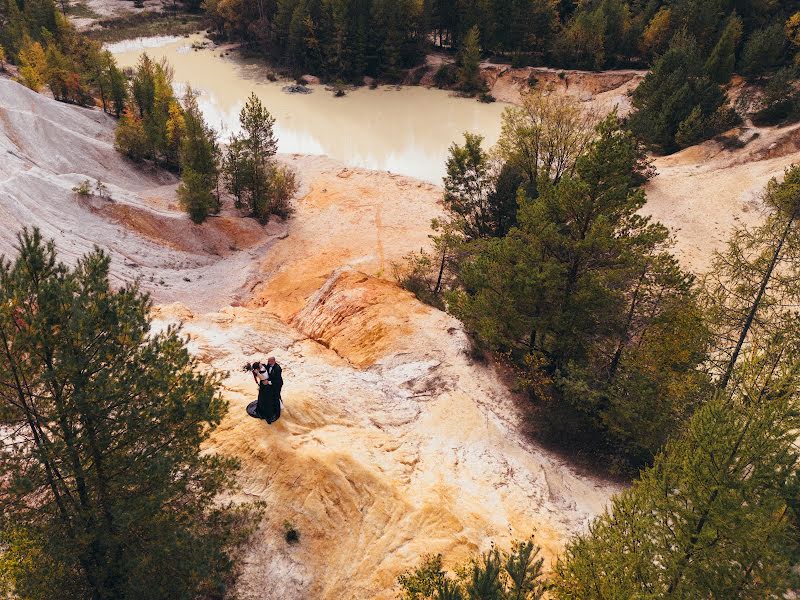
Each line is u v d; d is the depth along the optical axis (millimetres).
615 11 88688
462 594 10828
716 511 10539
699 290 21719
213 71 100812
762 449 10320
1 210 36562
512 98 88750
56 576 10688
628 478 21266
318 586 14156
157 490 11633
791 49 74938
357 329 29672
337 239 50281
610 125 20922
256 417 17250
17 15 84312
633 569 11758
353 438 18984
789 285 19172
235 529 14188
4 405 10555
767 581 10680
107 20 120500
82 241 39562
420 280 41344
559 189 22156
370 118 82688
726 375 20094
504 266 24453
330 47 95625
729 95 71750
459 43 101312
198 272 44500
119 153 57312
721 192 51562
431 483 18312
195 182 46250
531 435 23062
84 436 10922
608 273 21594
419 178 64312
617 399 20781
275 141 53688
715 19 81375
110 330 11266
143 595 11250
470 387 25250
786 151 54250
